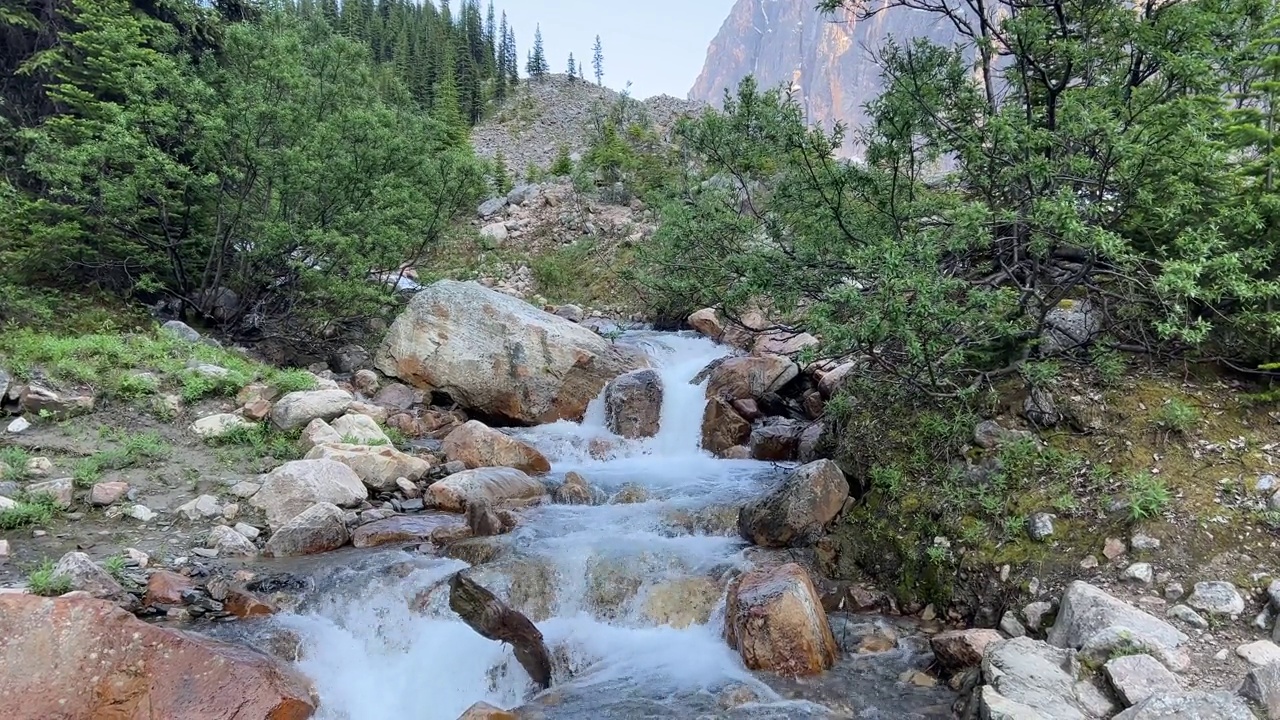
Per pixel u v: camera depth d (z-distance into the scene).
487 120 61.81
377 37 65.75
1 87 13.37
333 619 5.92
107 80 13.04
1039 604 5.22
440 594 6.16
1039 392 6.53
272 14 15.69
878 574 6.36
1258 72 6.73
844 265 7.60
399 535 7.29
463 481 8.29
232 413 9.50
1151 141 5.79
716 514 7.69
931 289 5.82
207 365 10.31
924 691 4.98
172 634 4.90
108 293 12.59
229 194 13.38
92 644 4.69
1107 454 5.93
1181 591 4.86
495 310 12.00
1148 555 5.12
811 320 6.77
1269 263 6.14
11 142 12.83
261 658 5.05
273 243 12.72
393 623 6.00
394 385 12.08
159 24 14.21
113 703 4.52
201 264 13.79
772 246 8.27
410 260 15.63
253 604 5.82
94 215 12.34
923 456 6.71
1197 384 6.33
